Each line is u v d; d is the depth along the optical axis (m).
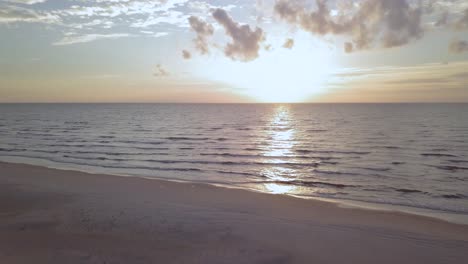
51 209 9.16
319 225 8.41
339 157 21.98
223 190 12.59
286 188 13.65
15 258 5.93
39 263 5.75
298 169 17.94
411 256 6.62
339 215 9.47
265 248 6.78
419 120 56.19
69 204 9.72
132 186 12.91
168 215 8.80
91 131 40.12
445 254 6.74
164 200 10.73
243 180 15.18
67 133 37.59
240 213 9.30
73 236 7.09
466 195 12.48
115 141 30.44
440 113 81.69
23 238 6.90
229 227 8.01
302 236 7.57
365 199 11.87
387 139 31.11
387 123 50.47
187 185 13.42
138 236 7.21
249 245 6.91
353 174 16.56
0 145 27.38
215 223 8.29
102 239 6.97
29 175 14.82
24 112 100.81
